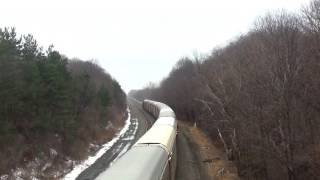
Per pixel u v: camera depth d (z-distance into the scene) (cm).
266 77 2775
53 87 3534
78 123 4231
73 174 3138
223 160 3306
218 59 5075
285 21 3178
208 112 4591
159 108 5869
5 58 2897
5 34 3216
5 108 2897
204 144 4156
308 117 2564
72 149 3644
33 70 3275
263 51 3116
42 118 3331
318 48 2708
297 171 2314
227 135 3781
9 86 2908
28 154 3080
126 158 1461
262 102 2708
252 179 2731
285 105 2389
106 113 5688
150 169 1355
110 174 1233
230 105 3231
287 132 2375
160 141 1891
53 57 4003
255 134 2667
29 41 3700
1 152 2786
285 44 2650
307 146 2464
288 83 2405
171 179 1959
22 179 2734
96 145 4384
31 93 3186
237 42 5441
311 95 2548
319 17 2952
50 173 3036
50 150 3347
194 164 3009
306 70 2602
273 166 2631
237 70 3488
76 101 4416
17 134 3100
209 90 3909
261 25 3806
